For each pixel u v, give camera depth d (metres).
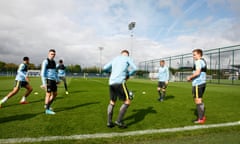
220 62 24.39
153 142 3.16
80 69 75.62
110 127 4.02
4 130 3.74
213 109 6.20
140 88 15.34
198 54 4.70
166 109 6.14
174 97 9.50
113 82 4.05
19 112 5.48
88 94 10.37
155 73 38.59
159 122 4.46
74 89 13.59
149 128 3.95
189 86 18.70
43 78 5.31
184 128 3.96
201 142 3.16
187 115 5.24
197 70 4.47
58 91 12.05
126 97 4.00
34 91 11.59
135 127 4.03
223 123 4.40
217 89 15.09
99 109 6.04
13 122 4.36
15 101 7.59
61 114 5.27
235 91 13.07
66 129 3.85
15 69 64.56
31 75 56.44
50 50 5.53
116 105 6.83
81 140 3.22
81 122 4.41
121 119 4.00
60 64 10.61
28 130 3.75
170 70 33.94
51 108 6.08
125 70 4.14
